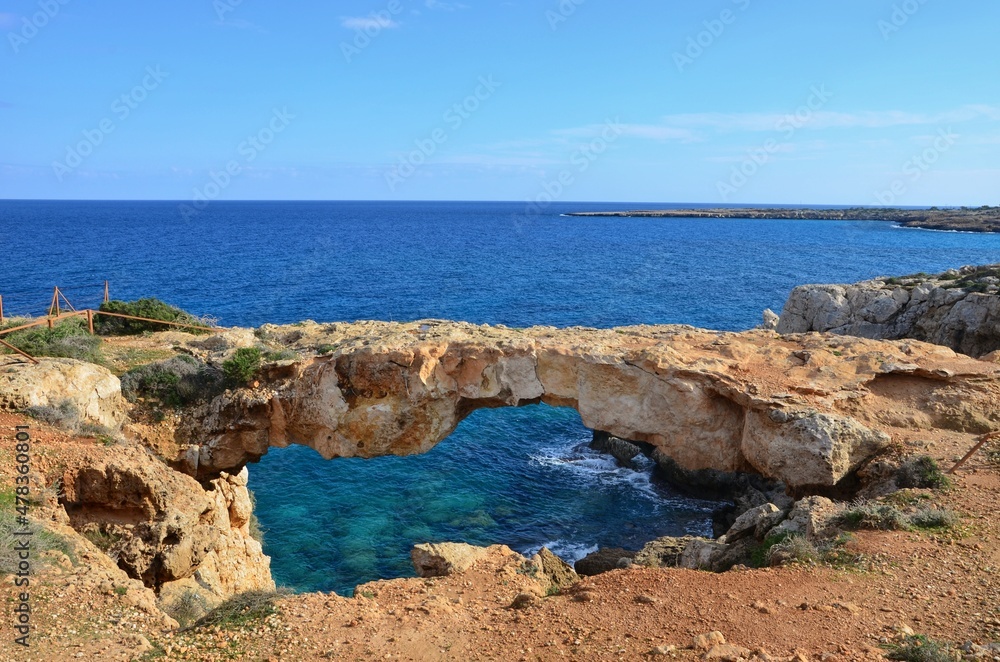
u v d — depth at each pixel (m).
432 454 39.69
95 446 18.77
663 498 35.31
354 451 26.19
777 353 26.38
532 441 42.28
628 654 11.20
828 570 14.24
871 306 51.09
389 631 12.41
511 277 100.12
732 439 24.59
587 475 37.72
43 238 147.12
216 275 92.06
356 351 25.66
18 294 73.25
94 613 12.47
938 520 16.05
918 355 25.84
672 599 13.37
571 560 29.39
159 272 93.31
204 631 12.30
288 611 13.13
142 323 33.09
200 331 33.19
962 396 22.98
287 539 30.06
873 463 20.88
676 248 155.00
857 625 11.80
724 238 188.88
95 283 82.12
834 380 24.14
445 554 19.09
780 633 11.62
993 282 46.25
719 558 19.02
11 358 23.31
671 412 24.73
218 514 23.20
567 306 77.31
